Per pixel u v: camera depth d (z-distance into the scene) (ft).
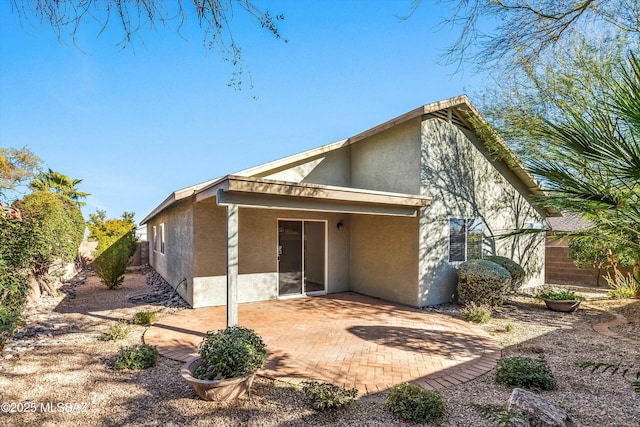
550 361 19.21
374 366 18.49
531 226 45.11
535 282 46.11
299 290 37.81
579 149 6.70
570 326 26.89
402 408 13.23
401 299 33.71
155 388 15.79
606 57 11.82
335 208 26.99
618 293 38.19
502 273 31.65
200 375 14.97
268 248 35.70
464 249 35.99
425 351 20.85
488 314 27.76
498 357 19.88
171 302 34.55
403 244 33.65
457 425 12.66
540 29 14.24
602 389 15.60
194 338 23.09
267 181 22.68
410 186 33.17
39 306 32.19
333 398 13.89
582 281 49.49
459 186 35.68
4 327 20.49
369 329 25.44
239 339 15.65
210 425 12.86
